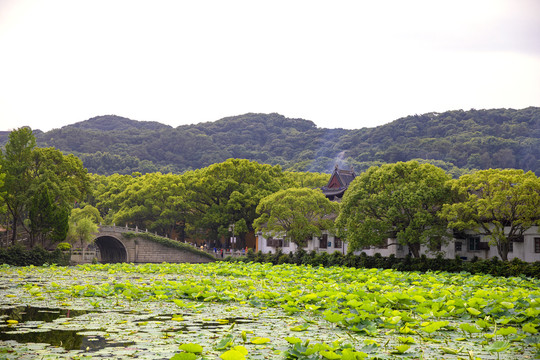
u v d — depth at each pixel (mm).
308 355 8242
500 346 9055
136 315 13539
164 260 62094
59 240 46781
